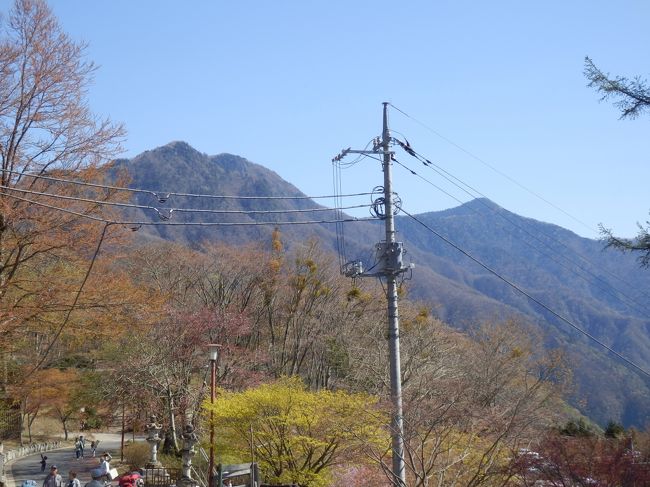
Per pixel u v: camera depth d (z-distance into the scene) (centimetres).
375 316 4003
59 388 4359
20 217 1952
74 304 1884
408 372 3047
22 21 2047
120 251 2528
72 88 2273
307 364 4066
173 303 3691
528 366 3919
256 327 4034
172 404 3447
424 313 3675
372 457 1648
